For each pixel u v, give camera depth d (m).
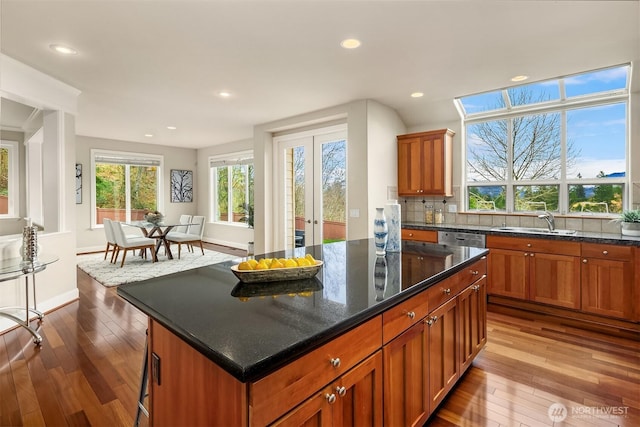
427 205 4.96
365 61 3.12
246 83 3.69
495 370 2.39
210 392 1.00
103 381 2.22
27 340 2.84
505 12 2.31
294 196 5.47
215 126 5.92
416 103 4.50
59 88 3.64
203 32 2.57
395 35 2.63
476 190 4.71
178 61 3.10
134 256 6.62
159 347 1.28
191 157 8.79
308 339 0.98
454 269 1.95
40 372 2.33
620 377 2.30
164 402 1.25
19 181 6.22
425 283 1.63
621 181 3.65
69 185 3.82
